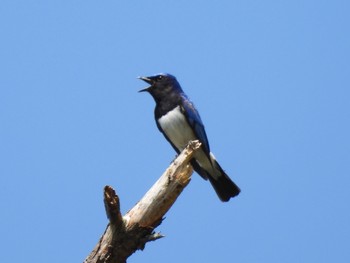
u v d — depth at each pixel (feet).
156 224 30.60
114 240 29.50
